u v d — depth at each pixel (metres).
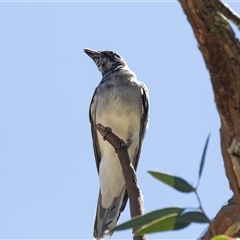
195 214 4.79
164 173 5.04
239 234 6.64
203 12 5.02
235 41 5.10
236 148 5.44
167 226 4.80
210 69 5.20
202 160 4.96
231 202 6.64
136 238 6.26
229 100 5.23
